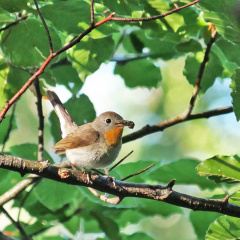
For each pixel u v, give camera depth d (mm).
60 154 10773
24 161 7590
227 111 11539
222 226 8320
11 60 9203
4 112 7520
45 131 14867
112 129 10383
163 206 11180
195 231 10742
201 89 11188
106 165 10531
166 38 10633
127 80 12453
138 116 21203
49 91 11086
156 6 9250
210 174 7223
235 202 8266
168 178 10594
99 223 10977
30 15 9406
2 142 11297
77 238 11898
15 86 9445
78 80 11500
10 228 11805
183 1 9344
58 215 11227
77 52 10344
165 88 20172
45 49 9234
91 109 11258
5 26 9430
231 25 7910
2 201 10289
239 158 9008
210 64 10891
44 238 11758
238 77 8281
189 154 20328
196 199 8008
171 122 11367
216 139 20344
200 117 11391
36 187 10852
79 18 9148
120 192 7953
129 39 12070
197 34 10711
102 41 10344
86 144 10203
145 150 20453
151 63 12312
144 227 18156
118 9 8633
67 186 10891
